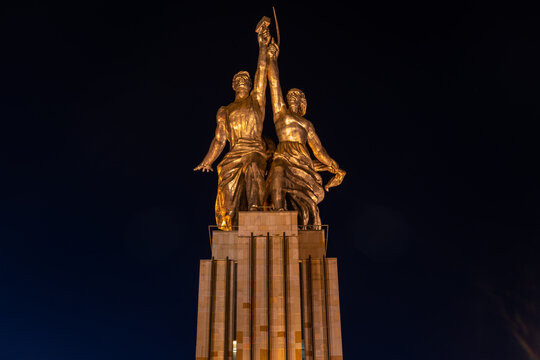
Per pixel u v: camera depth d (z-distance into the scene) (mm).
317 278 33312
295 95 39406
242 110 37750
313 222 35625
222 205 36000
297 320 31000
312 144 38781
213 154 37844
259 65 39219
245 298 31344
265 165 36875
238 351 30281
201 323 31969
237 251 33688
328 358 31453
